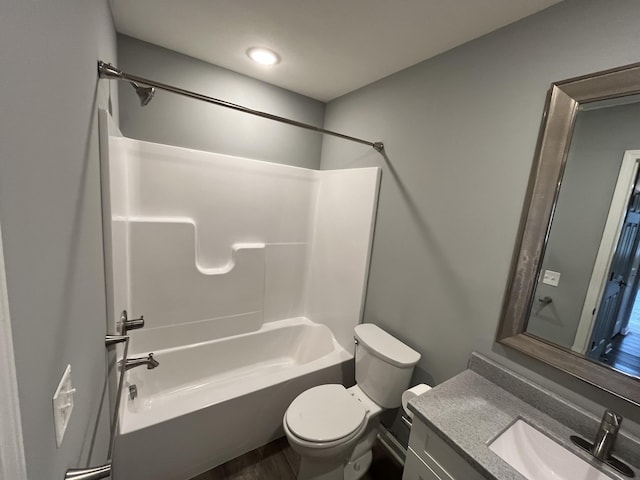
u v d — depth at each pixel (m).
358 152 2.10
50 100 0.46
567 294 1.06
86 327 0.74
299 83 2.13
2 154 0.30
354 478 1.53
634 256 0.91
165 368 1.92
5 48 0.31
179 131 1.95
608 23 0.96
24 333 0.36
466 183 1.40
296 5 1.26
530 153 1.17
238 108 1.40
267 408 1.70
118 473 1.31
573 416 1.03
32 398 0.38
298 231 2.48
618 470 0.89
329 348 2.23
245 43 1.64
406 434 1.72
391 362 1.53
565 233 1.06
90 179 0.81
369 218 1.94
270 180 2.27
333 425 1.39
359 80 1.97
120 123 1.78
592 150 1.00
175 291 1.94
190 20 1.47
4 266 0.28
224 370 2.17
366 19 1.31
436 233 1.54
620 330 0.94
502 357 1.26
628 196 0.93
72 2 0.60
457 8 1.17
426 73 1.60
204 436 1.50
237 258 2.15
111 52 1.37
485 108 1.32
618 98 0.94
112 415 1.21
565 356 1.06
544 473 0.99
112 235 1.13
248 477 1.55
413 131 1.68
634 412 0.92
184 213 1.95
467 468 0.92
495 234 1.28
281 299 2.50
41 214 0.42
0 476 0.28
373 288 1.97
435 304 1.55
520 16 1.18
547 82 1.12
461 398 1.15
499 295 1.27
